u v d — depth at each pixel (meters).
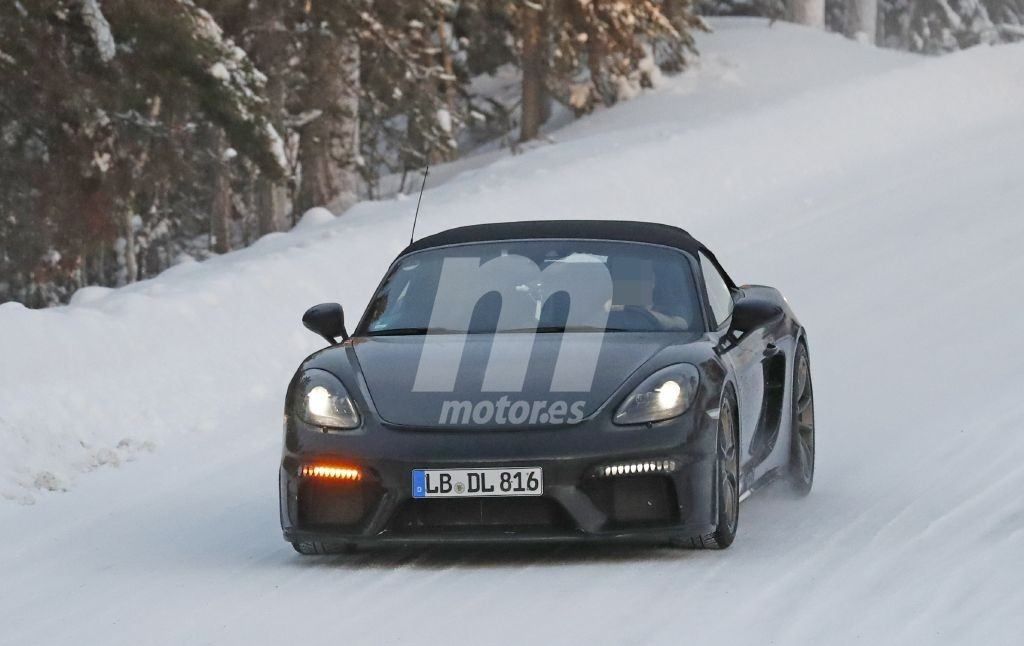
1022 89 93.31
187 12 62.84
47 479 27.81
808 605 16.52
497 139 138.25
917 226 56.91
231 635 16.55
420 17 91.00
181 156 65.88
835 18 190.38
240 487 27.34
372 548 21.00
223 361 38.66
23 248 65.38
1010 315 40.19
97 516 25.36
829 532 20.67
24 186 64.50
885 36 192.75
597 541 20.66
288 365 39.97
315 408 19.84
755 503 23.48
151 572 20.59
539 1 106.62
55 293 89.00
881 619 15.77
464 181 80.00
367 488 19.12
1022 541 18.91
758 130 80.38
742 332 22.55
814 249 54.53
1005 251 50.09
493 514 18.91
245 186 118.50
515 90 142.75
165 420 33.59
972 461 25.06
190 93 63.81
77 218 64.88
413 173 122.19
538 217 64.19
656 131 90.75
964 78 93.56
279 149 65.56
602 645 15.30
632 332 21.05
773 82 125.19
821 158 77.69
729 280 25.16
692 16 124.56
